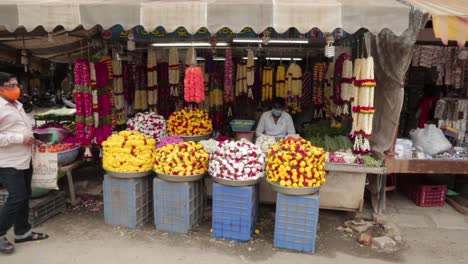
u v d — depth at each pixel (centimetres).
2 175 312
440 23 313
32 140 321
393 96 398
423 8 332
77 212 419
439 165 403
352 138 451
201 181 396
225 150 345
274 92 714
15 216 322
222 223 356
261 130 516
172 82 632
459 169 405
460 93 550
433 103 580
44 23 330
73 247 339
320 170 334
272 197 431
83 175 549
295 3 316
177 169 350
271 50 689
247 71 643
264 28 313
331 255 334
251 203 346
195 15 318
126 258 322
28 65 652
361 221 405
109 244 346
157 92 667
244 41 572
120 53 642
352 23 314
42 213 388
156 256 326
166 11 321
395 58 386
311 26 313
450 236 378
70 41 576
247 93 679
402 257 334
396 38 375
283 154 327
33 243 345
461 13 322
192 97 462
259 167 344
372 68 382
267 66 677
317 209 327
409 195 486
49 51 621
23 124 316
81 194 471
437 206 462
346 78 479
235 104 732
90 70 459
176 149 361
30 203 376
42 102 1564
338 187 407
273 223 401
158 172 358
